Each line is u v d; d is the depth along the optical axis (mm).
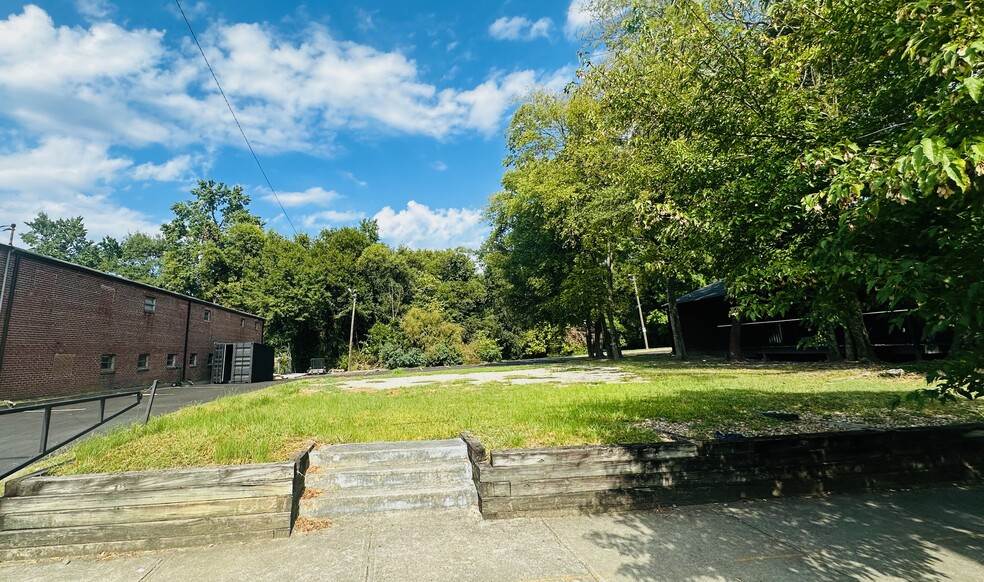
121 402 12820
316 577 3123
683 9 4977
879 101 3643
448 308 53125
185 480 3762
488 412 7004
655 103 5348
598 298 26719
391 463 4891
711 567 3195
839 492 4770
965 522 3959
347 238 53156
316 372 39031
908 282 2752
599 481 4309
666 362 20688
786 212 3889
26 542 3555
